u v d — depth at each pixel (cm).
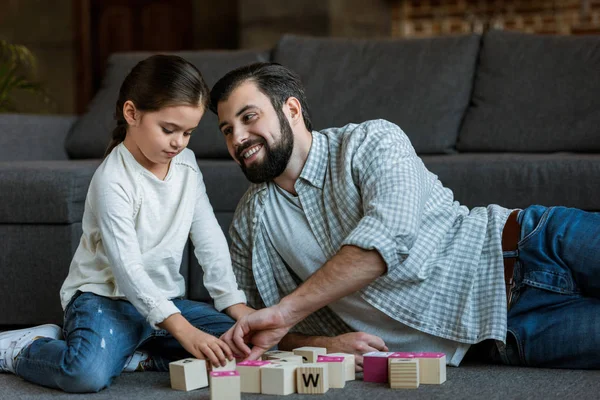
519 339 179
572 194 237
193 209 186
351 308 188
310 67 316
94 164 258
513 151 281
